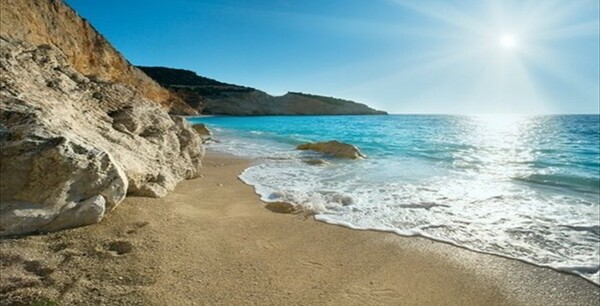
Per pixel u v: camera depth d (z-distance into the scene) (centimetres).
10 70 598
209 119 6862
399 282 410
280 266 429
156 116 964
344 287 388
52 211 432
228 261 428
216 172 1116
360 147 2055
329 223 615
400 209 726
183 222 536
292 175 1107
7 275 338
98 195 482
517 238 578
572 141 2580
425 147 2069
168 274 377
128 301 321
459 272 444
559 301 387
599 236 591
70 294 322
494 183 1030
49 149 430
